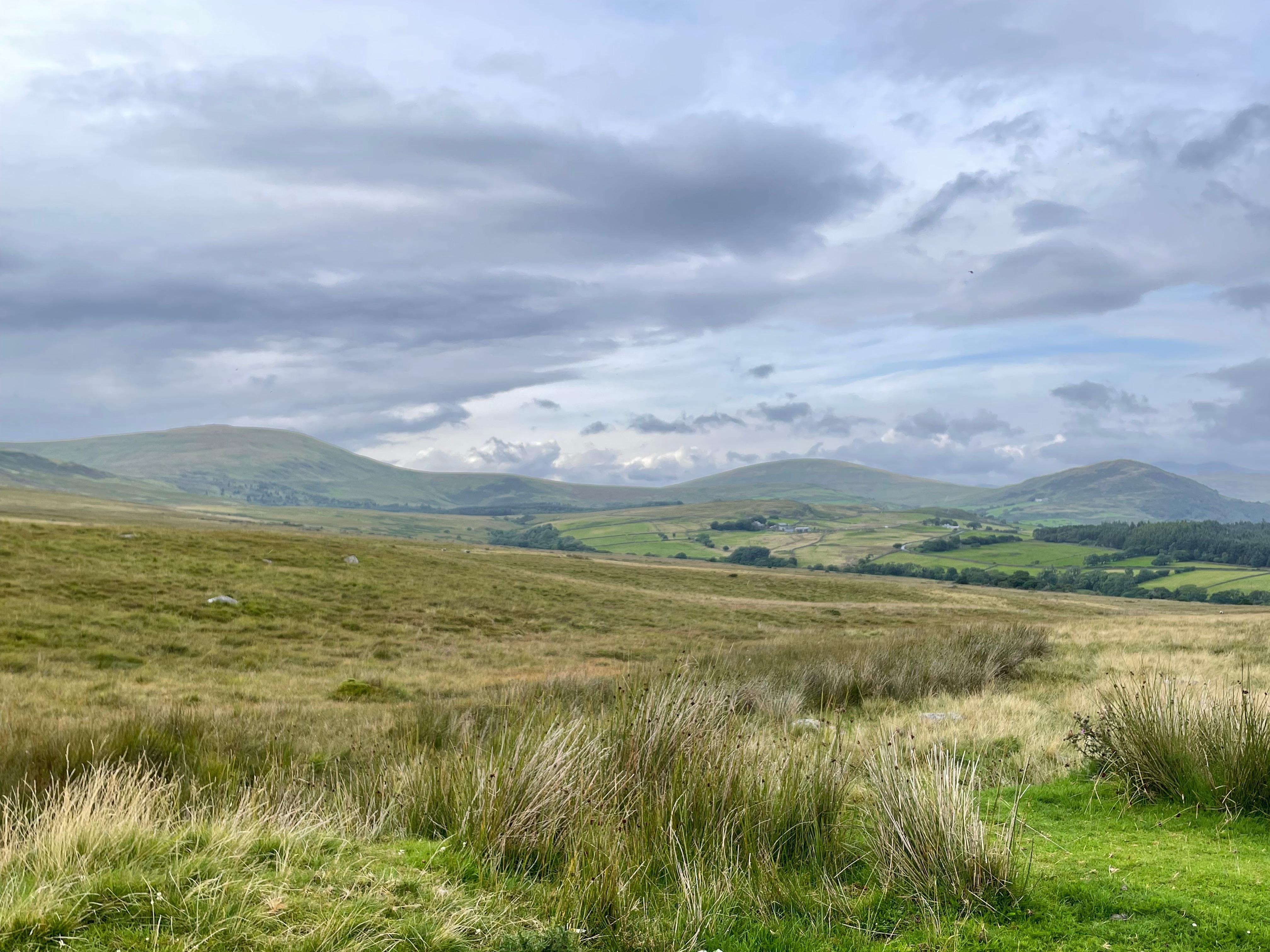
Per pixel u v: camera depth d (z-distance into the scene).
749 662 15.93
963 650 17.05
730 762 5.81
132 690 15.55
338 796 6.19
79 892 3.53
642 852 4.84
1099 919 4.13
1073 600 79.06
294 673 19.86
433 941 3.54
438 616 31.69
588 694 12.09
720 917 4.18
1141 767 6.55
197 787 6.53
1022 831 5.66
